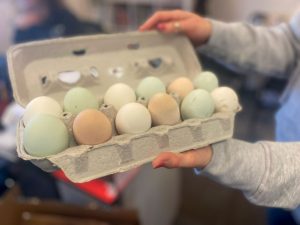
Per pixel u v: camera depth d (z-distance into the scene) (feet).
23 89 1.28
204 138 1.24
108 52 1.49
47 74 1.33
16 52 1.28
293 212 2.25
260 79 5.49
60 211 2.76
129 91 1.28
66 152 1.03
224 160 1.23
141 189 3.02
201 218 3.92
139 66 1.50
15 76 1.26
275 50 1.91
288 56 1.97
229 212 3.97
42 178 2.92
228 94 1.31
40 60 1.35
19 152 1.04
